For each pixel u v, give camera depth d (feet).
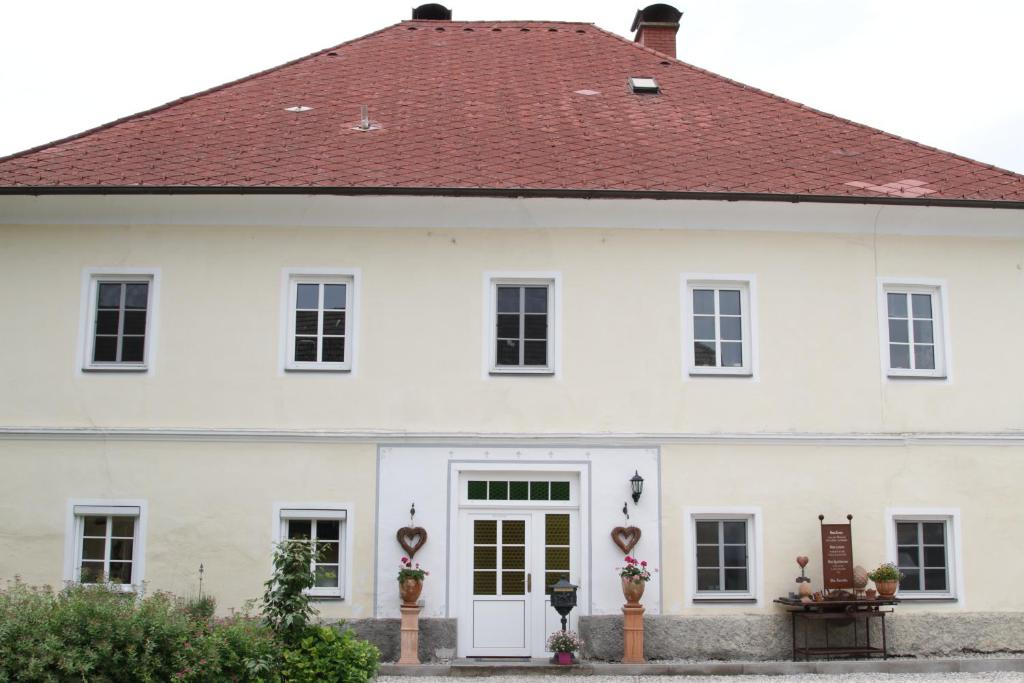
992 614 51.34
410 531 49.70
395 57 67.41
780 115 61.46
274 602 38.14
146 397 50.67
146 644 32.65
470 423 50.93
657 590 50.16
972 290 53.78
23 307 51.19
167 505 49.88
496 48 69.56
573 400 51.31
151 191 50.16
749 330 52.54
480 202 51.26
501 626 50.16
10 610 32.78
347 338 51.49
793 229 53.21
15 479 49.90
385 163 53.06
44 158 53.21
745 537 51.42
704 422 51.55
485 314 51.70
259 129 56.95
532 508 50.75
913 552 52.06
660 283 52.37
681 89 64.39
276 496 50.11
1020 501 52.44
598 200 51.21
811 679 45.80
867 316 53.01
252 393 50.80
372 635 49.26
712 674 47.06
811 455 51.65
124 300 51.83
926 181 54.49
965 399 52.95
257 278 51.65
